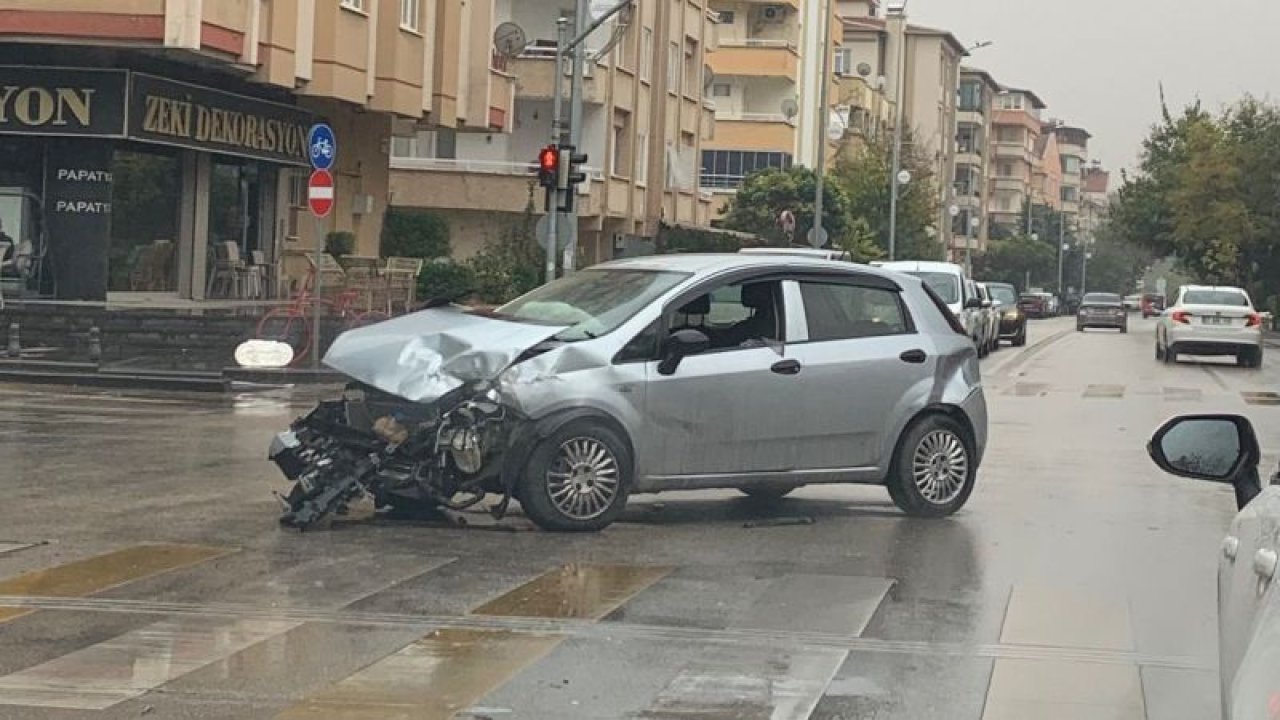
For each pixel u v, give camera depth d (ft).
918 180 254.68
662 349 37.78
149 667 24.59
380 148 125.59
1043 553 36.04
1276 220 222.28
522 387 36.47
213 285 103.60
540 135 165.17
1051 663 25.91
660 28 181.88
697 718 22.44
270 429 57.36
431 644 26.37
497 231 155.12
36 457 47.78
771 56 253.44
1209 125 231.30
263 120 103.09
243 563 32.73
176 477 44.37
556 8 165.68
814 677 24.77
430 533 36.65
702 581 32.01
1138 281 549.13
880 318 40.60
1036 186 539.29
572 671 24.85
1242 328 116.78
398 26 109.60
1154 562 35.12
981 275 411.54
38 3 82.58
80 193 90.22
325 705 22.71
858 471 39.83
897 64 259.39
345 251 118.21
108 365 77.92
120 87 87.45
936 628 28.27
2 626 27.04
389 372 36.32
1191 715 23.00
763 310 39.60
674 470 37.78
